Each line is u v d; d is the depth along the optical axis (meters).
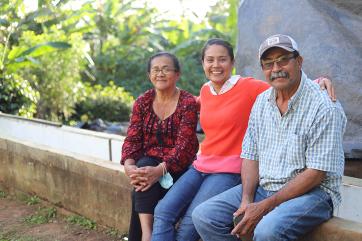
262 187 2.72
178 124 3.17
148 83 14.30
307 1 4.13
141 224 3.11
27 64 8.78
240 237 2.66
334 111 2.43
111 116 10.47
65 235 4.05
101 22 14.80
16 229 4.23
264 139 2.68
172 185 3.09
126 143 3.28
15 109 8.40
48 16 10.31
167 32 16.36
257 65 4.36
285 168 2.57
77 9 11.16
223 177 2.93
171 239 2.94
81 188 4.32
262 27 4.37
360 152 3.88
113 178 3.96
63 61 9.77
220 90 2.99
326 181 2.51
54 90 9.56
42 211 4.66
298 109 2.51
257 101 2.76
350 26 3.97
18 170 5.16
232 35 12.77
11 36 9.66
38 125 6.44
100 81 13.79
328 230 2.51
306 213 2.42
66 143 5.98
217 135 2.98
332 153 2.41
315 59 4.04
